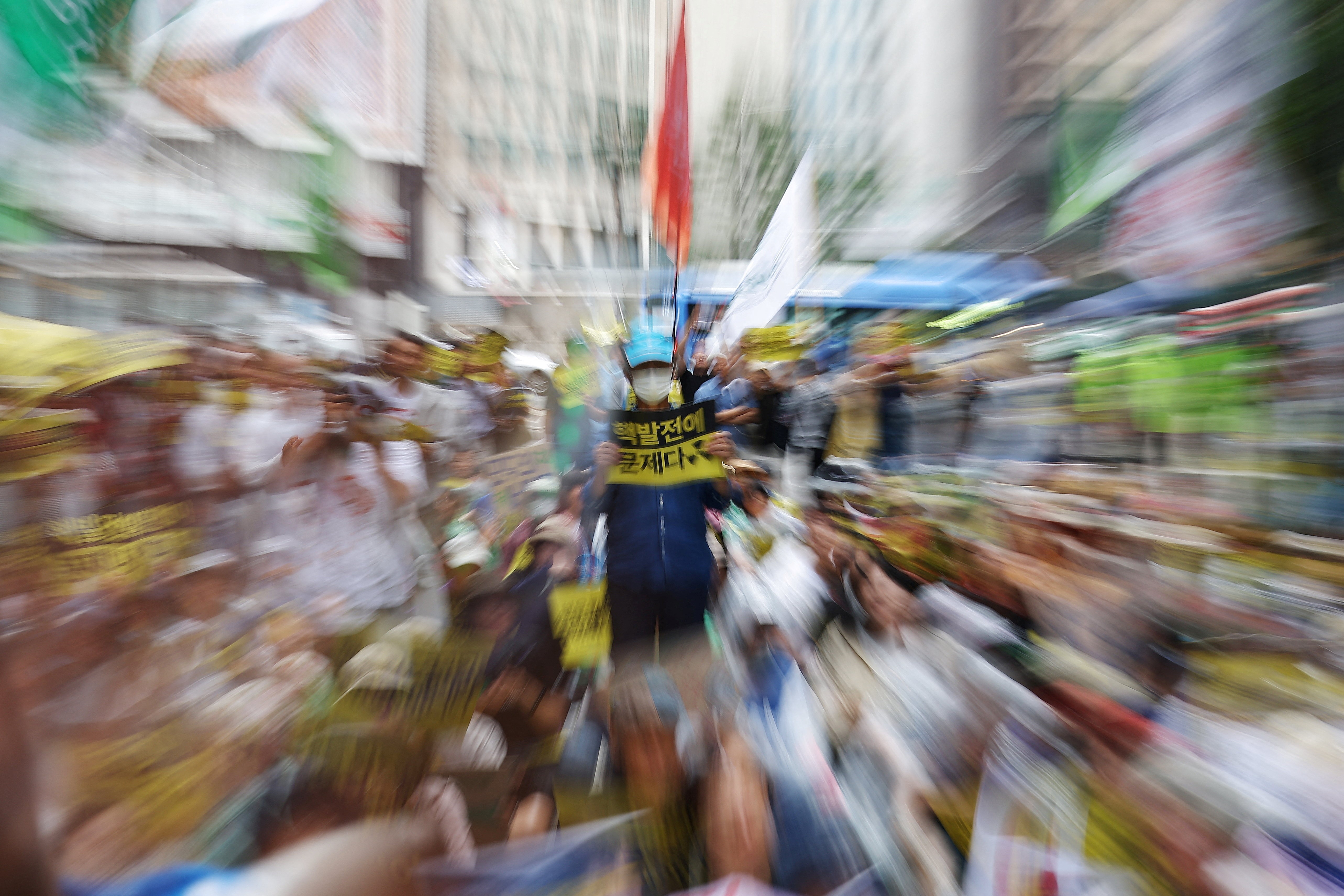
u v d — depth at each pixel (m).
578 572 3.58
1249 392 6.33
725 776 2.02
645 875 1.93
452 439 5.75
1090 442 7.54
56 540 3.69
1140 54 17.12
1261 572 4.05
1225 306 6.93
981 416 8.69
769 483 6.27
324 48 15.68
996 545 3.79
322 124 13.30
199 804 2.17
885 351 10.27
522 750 2.62
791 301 13.65
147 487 4.18
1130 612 2.93
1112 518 4.63
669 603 3.40
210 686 3.17
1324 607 3.63
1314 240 8.45
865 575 3.49
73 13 7.07
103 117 8.15
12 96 7.12
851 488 7.22
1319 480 5.45
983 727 2.45
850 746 2.52
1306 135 8.57
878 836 2.18
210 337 5.29
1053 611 3.02
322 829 1.90
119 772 2.30
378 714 2.58
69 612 3.38
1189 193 9.92
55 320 8.18
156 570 3.91
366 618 4.20
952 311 13.95
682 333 4.98
